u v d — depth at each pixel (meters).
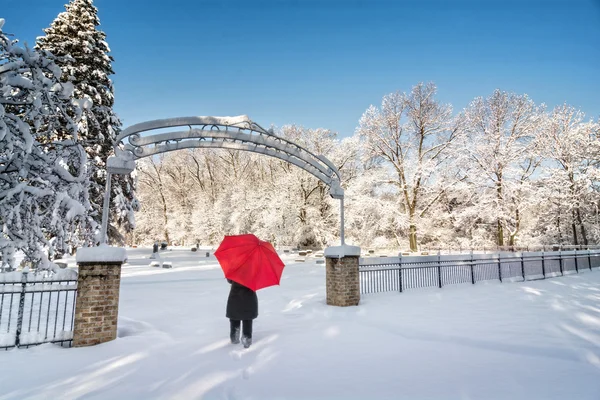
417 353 4.70
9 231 6.68
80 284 5.23
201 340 5.40
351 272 8.42
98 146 16.67
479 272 12.88
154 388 3.54
